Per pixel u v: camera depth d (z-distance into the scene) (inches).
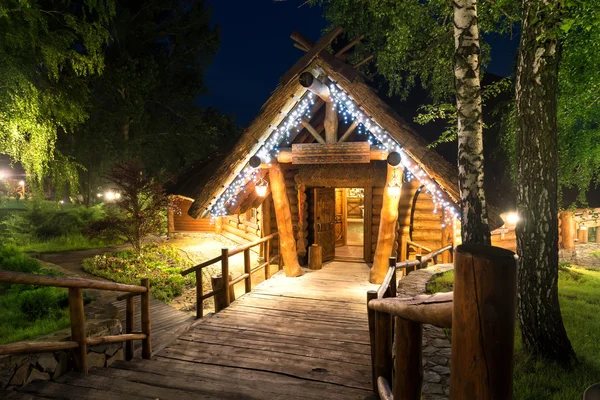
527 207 222.4
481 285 46.2
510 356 46.7
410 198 462.9
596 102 336.5
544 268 220.8
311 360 223.8
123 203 547.5
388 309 94.7
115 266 486.3
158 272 468.8
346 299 345.1
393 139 359.3
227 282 323.9
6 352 148.9
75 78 599.2
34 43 461.4
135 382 179.6
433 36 376.8
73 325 180.2
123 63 823.7
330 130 392.8
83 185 884.6
